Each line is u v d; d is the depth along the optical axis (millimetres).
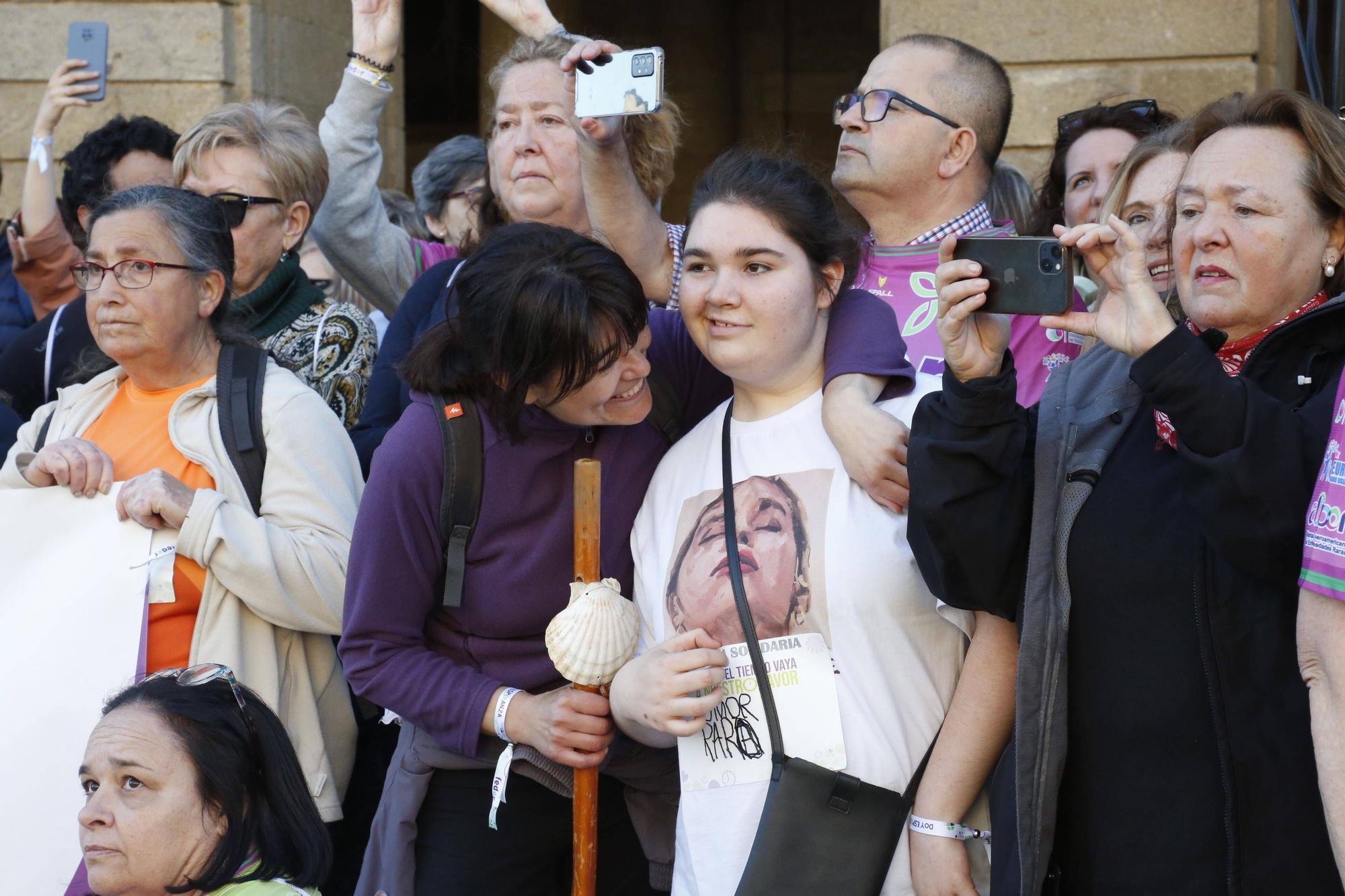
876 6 9188
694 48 9258
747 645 2193
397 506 2404
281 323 3453
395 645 2439
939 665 2234
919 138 3104
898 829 2156
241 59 6152
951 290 1949
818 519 2207
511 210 3344
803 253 2279
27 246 4340
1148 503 1998
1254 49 4969
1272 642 1895
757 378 2301
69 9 6113
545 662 2484
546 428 2428
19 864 2559
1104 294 2031
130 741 2109
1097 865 2012
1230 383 1810
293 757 2250
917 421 2043
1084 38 5105
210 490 2693
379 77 3934
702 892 2193
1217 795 1919
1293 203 1954
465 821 2533
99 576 2654
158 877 2107
